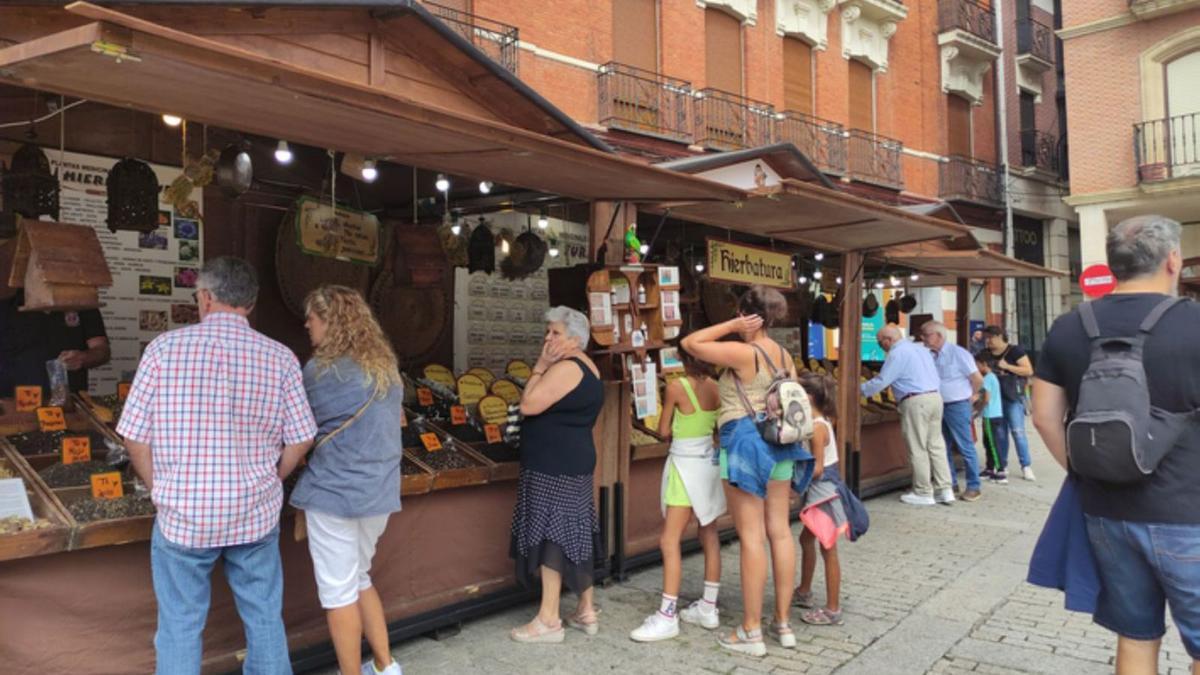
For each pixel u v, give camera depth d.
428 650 4.04
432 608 4.14
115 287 5.09
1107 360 2.63
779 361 4.11
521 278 6.30
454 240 5.62
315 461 3.23
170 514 2.72
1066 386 2.81
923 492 7.78
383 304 6.22
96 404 3.97
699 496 4.25
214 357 2.80
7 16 2.82
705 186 4.52
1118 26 15.24
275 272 5.66
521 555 4.16
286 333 5.77
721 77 13.05
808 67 14.67
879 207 5.54
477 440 4.88
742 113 13.07
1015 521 7.04
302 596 3.65
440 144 3.43
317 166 5.28
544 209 5.69
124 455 3.46
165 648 2.72
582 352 4.31
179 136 4.95
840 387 7.47
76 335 4.31
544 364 4.21
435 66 4.23
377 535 3.45
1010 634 4.30
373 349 3.35
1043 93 20.22
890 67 16.44
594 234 5.00
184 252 5.35
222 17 3.21
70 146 4.48
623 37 11.64
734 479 3.88
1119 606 2.73
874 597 4.93
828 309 8.68
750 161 5.88
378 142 3.41
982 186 18.00
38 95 4.02
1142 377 2.57
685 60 12.29
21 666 2.84
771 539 4.17
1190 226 15.49
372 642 3.47
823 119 14.63
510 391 5.70
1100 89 15.51
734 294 7.63
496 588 4.48
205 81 2.52
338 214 4.89
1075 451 2.63
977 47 17.72
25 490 3.07
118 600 3.08
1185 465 2.55
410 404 5.11
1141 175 14.76
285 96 2.69
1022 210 19.06
